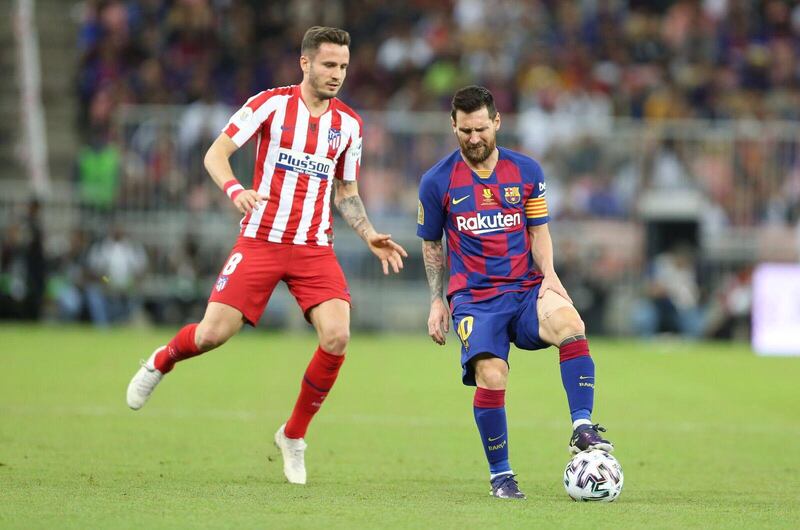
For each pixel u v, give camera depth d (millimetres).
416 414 35969
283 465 26500
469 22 82000
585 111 76312
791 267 61781
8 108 82250
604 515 20141
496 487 22594
